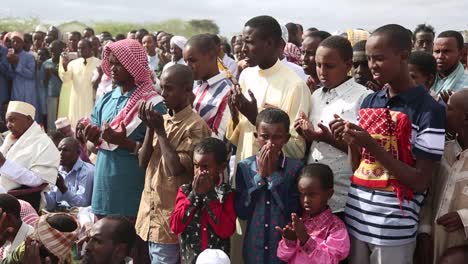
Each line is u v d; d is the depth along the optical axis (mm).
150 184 4398
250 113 4160
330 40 4156
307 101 4324
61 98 11539
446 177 3949
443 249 3967
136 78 4715
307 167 3887
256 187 4004
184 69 4375
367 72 4898
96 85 10695
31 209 4797
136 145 4609
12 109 5703
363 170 3760
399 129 3617
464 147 3973
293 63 6992
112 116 4809
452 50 5914
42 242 3637
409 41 3648
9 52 11406
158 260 4391
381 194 3691
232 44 11805
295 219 3629
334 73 4148
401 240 3686
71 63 11281
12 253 3668
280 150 4039
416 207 3795
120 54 4645
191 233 4078
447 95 4590
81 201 6227
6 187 5516
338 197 4113
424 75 4930
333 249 3742
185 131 4344
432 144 3582
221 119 4855
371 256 3764
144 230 4406
